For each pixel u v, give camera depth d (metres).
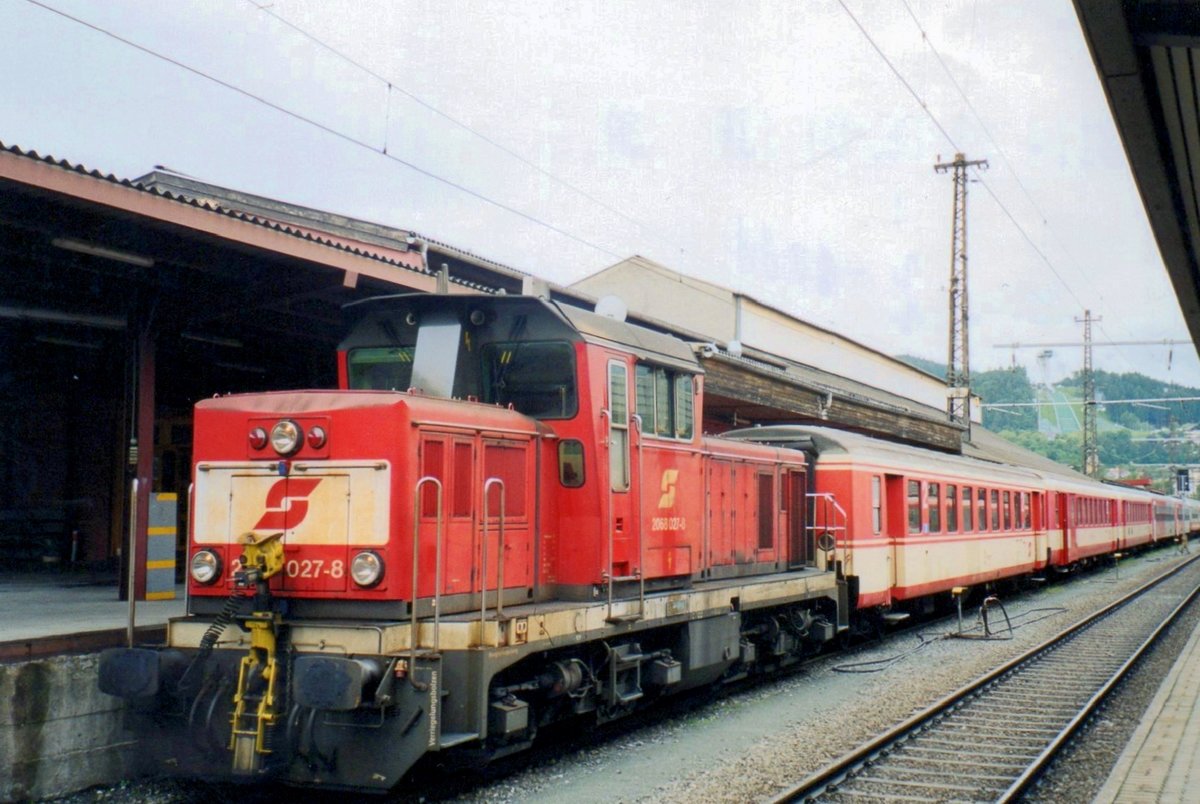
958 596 17.41
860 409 22.98
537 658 7.98
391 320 8.55
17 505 16.78
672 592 9.61
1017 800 7.47
